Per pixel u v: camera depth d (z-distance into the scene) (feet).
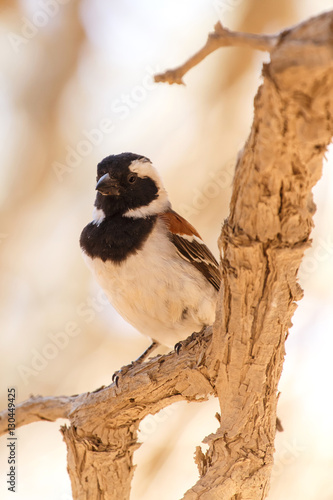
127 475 28.19
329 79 16.06
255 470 23.77
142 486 47.34
